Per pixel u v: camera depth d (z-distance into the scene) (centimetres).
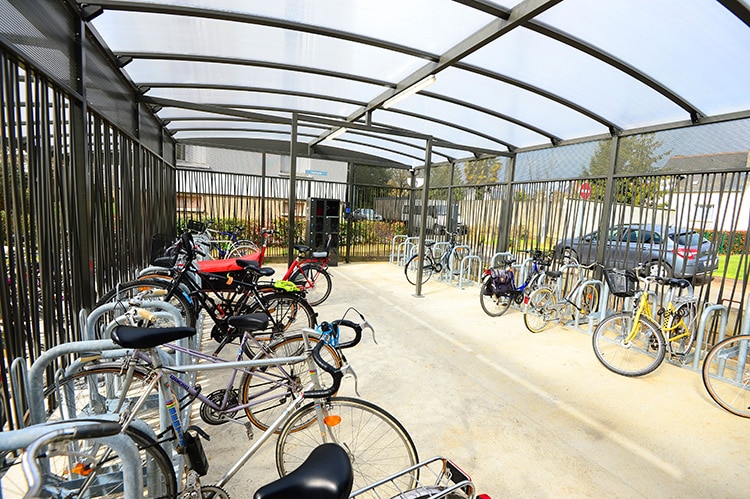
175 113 531
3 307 169
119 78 342
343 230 823
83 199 247
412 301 517
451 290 594
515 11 252
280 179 796
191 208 725
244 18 280
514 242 596
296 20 291
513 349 361
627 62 297
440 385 283
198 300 311
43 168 199
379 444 197
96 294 282
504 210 612
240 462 144
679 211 379
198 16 272
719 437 234
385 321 425
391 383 281
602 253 448
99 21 283
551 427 237
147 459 136
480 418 242
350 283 615
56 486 135
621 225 428
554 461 205
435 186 809
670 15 236
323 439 161
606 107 386
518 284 540
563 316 448
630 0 229
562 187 509
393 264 827
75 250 242
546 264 461
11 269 175
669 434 235
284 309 326
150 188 475
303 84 430
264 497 90
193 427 143
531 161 564
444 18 278
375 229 877
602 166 456
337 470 99
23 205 183
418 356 333
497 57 327
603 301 409
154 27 299
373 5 269
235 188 759
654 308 356
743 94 308
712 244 356
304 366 226
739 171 331
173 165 661
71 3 226
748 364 341
